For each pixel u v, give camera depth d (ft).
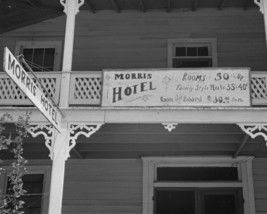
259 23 37.11
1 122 23.39
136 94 28.02
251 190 33.88
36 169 35.63
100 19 38.06
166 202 34.60
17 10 36.11
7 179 35.09
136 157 35.40
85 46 37.50
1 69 37.29
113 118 27.78
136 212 34.40
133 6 36.94
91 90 28.71
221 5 36.55
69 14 30.27
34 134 27.45
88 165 35.68
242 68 28.02
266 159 34.78
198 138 30.73
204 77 27.96
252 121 27.17
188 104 27.58
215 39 36.78
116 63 36.96
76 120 27.84
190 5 36.91
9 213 20.63
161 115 27.61
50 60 37.68
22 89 17.43
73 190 35.14
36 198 35.19
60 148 27.40
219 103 27.53
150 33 37.42
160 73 28.19
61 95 28.40
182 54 36.91
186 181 34.60
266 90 28.04
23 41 38.09
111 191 34.99
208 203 34.45
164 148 33.09
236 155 33.81
